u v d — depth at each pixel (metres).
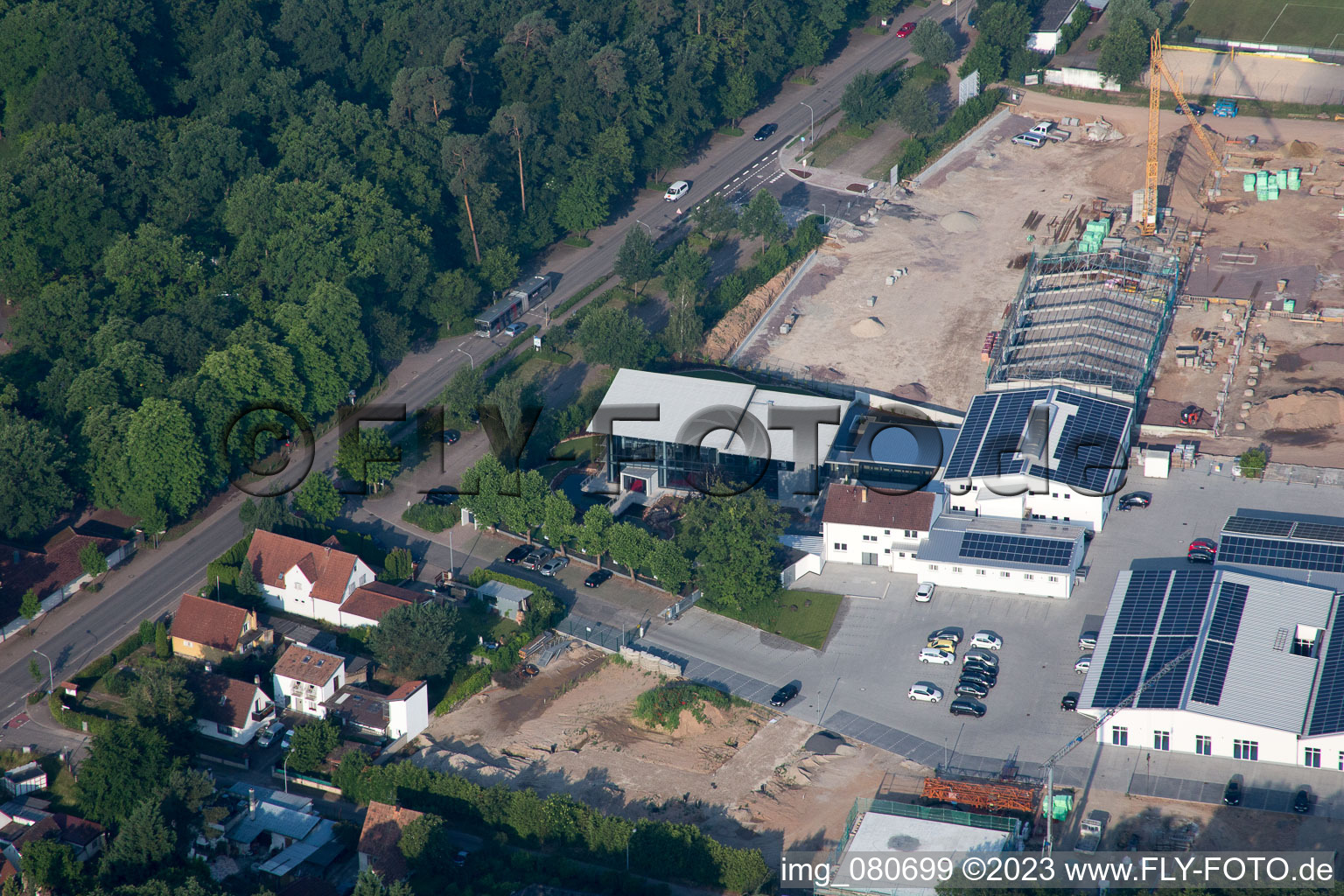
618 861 154.50
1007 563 192.75
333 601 191.75
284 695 179.75
